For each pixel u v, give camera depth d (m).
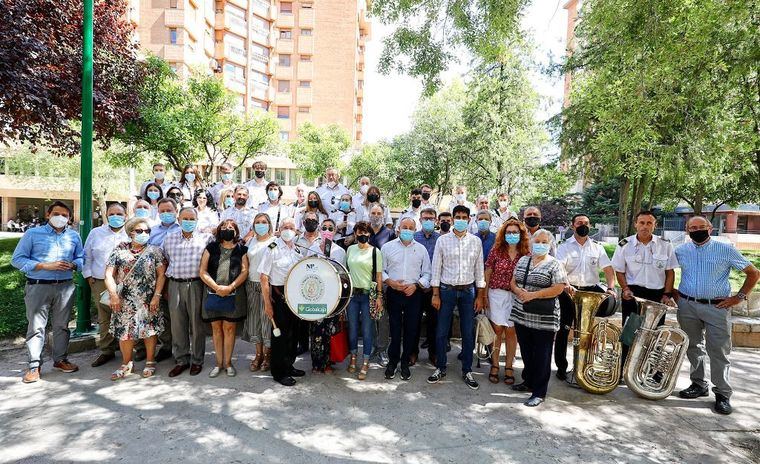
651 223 5.49
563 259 5.77
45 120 9.10
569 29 25.91
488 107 20.42
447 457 3.61
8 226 35.41
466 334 5.30
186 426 3.98
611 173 15.82
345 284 5.13
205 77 17.05
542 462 3.58
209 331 5.83
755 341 7.13
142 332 5.02
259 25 50.00
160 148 14.29
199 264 5.28
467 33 8.20
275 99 52.22
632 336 5.04
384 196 32.69
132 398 4.56
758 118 9.57
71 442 3.66
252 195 8.51
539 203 35.25
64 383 4.91
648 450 3.83
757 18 6.52
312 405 4.53
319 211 6.96
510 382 5.29
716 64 7.04
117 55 11.07
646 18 6.59
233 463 3.42
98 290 5.66
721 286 4.80
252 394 4.75
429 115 27.17
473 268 5.37
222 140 17.69
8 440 3.67
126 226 5.16
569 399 4.90
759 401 4.96
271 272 5.21
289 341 5.19
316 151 34.44
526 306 4.77
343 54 52.88
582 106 15.24
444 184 28.11
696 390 5.05
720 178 14.35
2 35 7.59
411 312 5.38
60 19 9.30
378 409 4.48
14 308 7.08
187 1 38.69
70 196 33.06
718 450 3.87
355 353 5.57
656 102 7.65
